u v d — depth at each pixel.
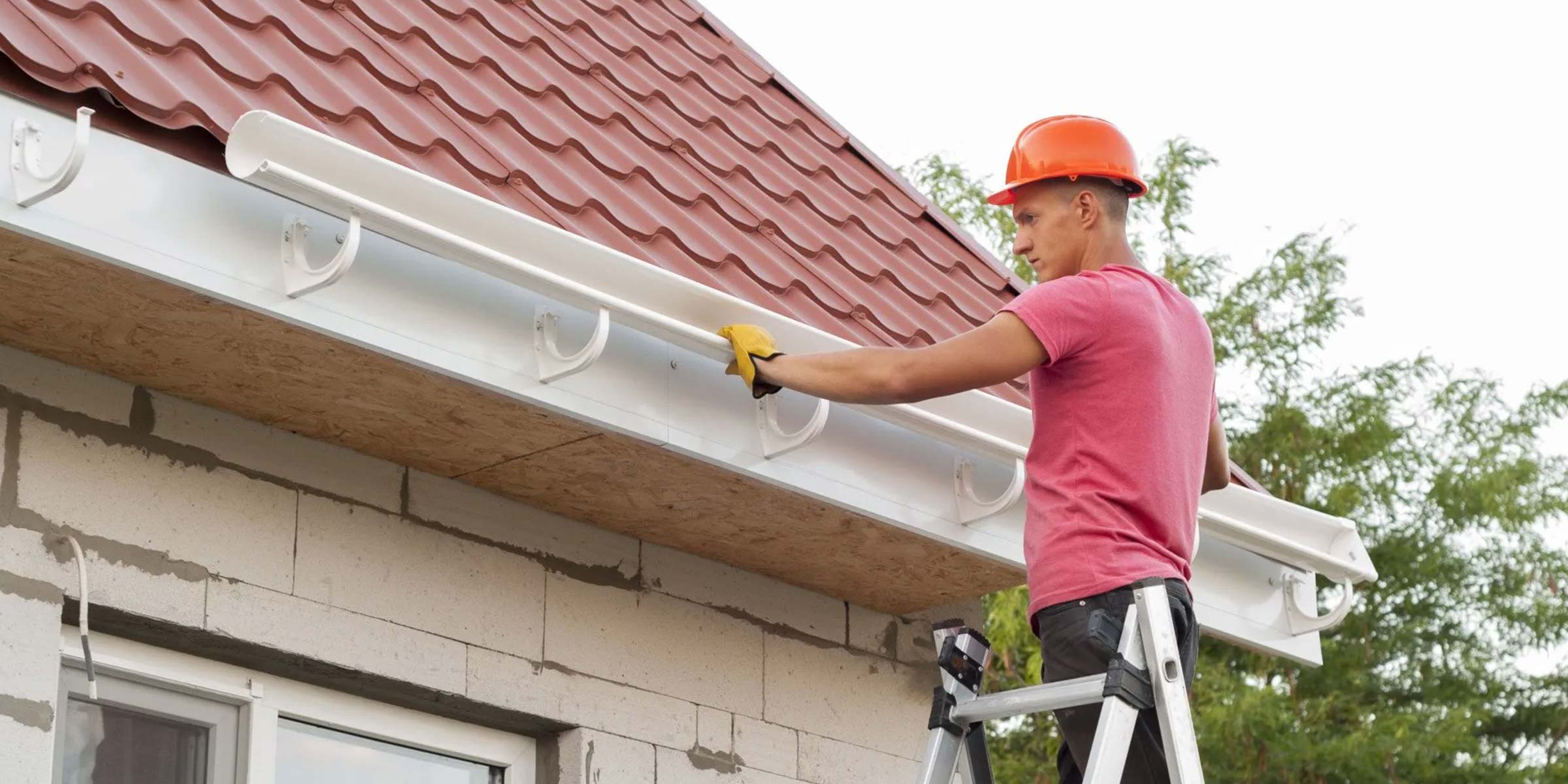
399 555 4.59
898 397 3.49
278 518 4.38
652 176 5.30
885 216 6.79
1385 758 15.23
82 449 4.09
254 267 3.63
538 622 4.82
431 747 4.68
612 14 7.14
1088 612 3.40
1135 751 3.40
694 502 4.82
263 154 3.46
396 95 4.71
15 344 4.01
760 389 3.78
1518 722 17.41
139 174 3.53
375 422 4.39
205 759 4.27
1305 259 17.52
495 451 4.54
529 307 4.00
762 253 5.29
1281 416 17.08
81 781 4.02
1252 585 5.36
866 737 5.48
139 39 4.00
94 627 4.10
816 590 5.51
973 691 3.69
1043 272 3.78
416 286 3.83
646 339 4.16
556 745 4.86
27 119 3.42
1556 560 17.62
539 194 4.63
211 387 4.21
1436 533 17.58
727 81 7.16
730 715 5.16
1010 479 4.77
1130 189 3.81
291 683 4.43
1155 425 3.50
